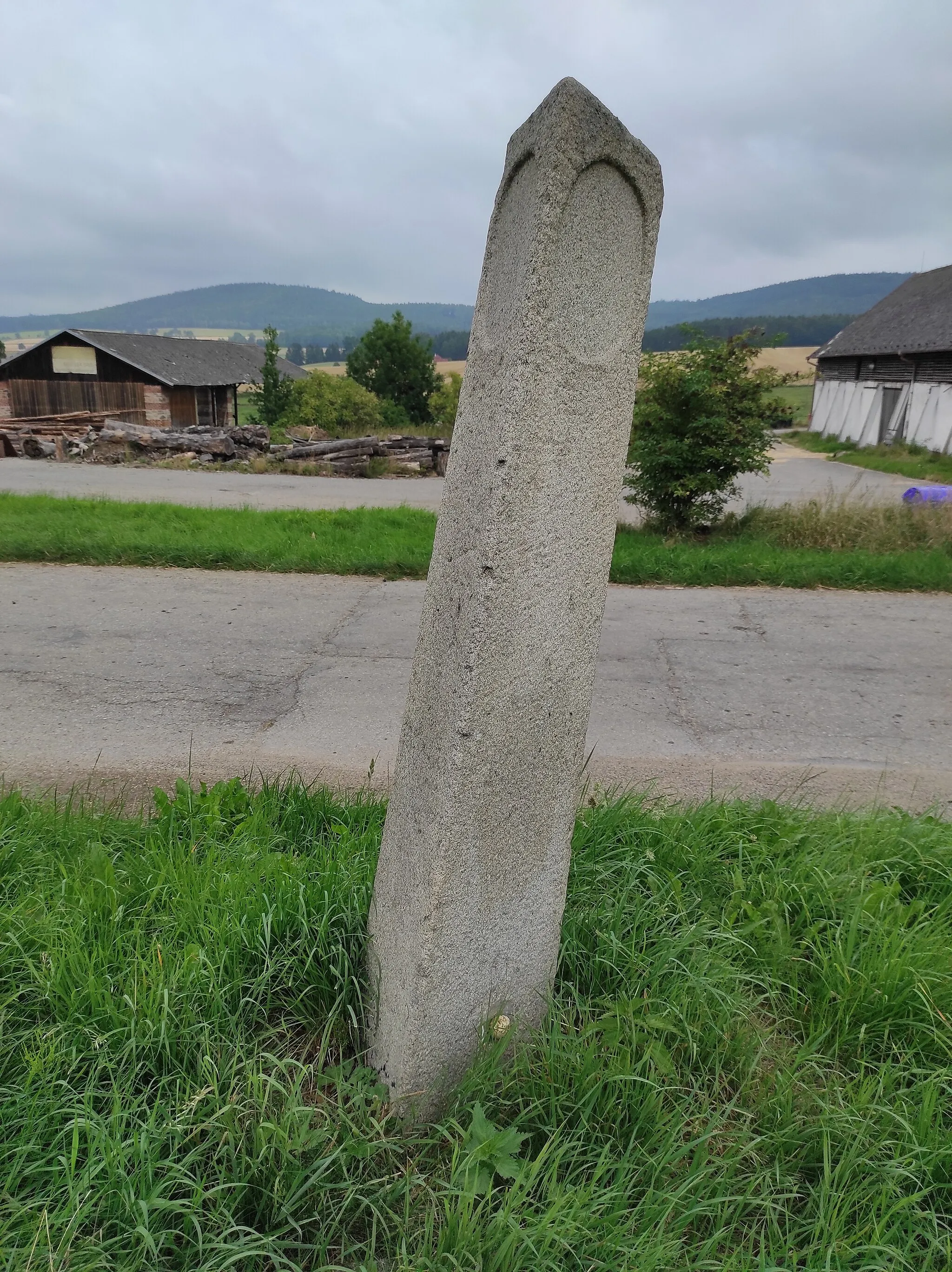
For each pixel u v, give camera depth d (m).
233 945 2.36
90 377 34.09
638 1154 1.89
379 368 38.94
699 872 2.98
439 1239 1.69
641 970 2.45
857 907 2.70
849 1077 2.22
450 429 30.12
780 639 6.88
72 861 2.88
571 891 2.77
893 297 36.59
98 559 8.98
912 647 6.70
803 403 50.88
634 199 1.75
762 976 2.51
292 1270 1.64
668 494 10.57
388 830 2.12
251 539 9.76
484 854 1.95
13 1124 1.85
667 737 4.82
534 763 1.97
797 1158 1.98
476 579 1.74
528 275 1.61
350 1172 1.87
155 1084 2.01
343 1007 2.33
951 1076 2.14
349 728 4.82
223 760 4.31
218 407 39.78
